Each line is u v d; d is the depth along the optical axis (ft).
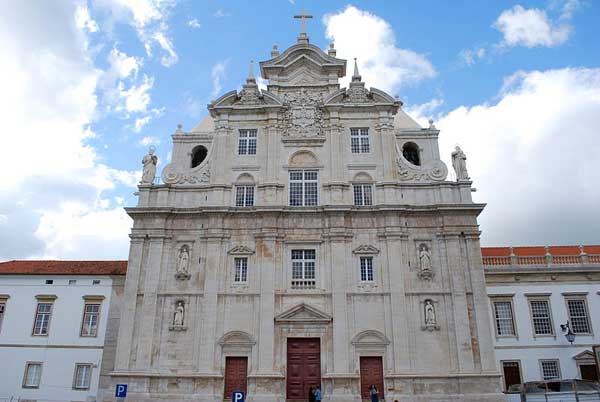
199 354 108.27
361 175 123.44
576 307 131.13
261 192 122.01
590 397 92.27
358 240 116.67
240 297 112.78
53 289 131.13
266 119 129.59
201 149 134.21
